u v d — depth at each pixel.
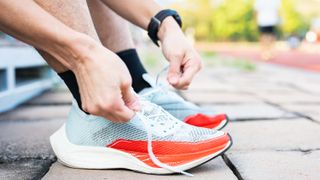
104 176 0.89
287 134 1.32
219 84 3.01
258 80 3.36
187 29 23.08
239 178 0.90
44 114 1.73
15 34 0.75
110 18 1.17
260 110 1.82
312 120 1.58
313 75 3.90
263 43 8.06
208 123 1.20
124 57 1.19
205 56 8.02
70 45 0.74
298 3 21.67
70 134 0.96
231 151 1.10
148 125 0.92
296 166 0.96
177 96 1.23
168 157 0.90
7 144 1.20
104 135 0.93
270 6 8.07
